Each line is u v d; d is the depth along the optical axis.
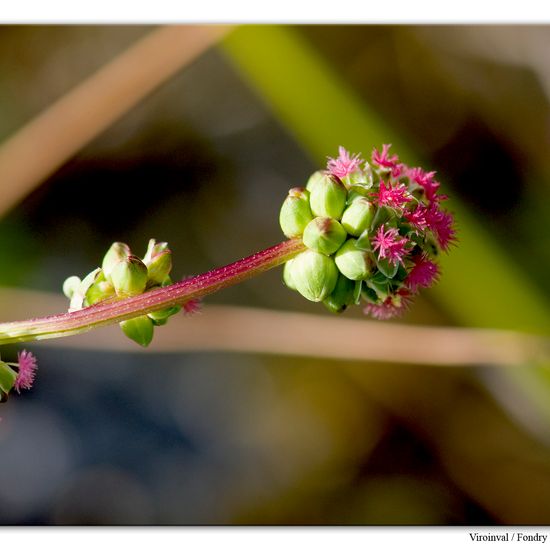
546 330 0.29
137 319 0.24
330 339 0.29
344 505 0.34
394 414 0.35
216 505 0.35
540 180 0.34
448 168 0.34
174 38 0.31
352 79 0.35
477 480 0.33
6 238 0.35
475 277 0.30
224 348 0.30
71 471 0.35
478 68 0.35
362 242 0.23
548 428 0.32
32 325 0.23
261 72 0.32
